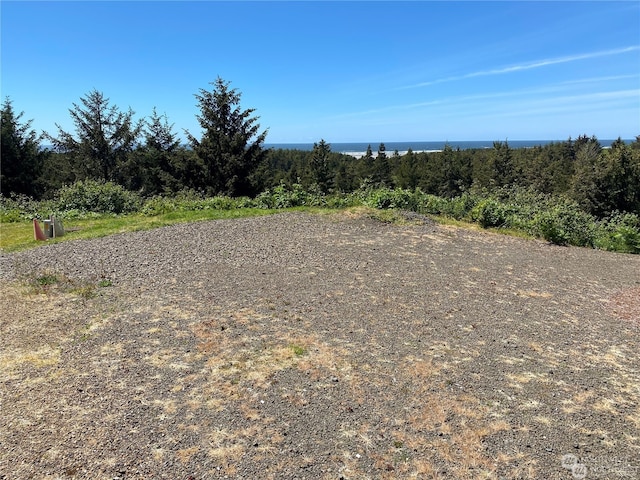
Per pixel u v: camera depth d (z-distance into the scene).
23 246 8.47
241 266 6.89
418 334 4.69
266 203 12.79
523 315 5.33
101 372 3.81
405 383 3.72
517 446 2.99
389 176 59.34
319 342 4.43
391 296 5.79
